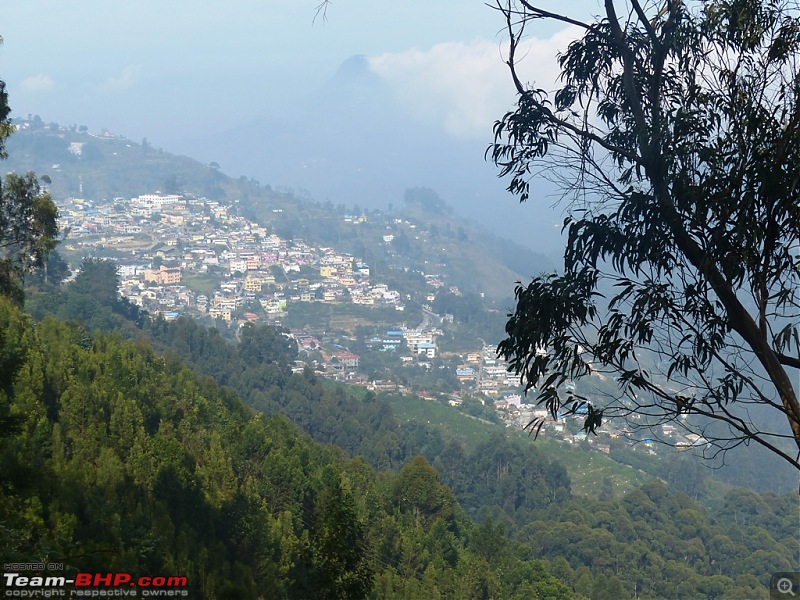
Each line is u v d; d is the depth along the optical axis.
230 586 20.95
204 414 40.09
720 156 7.65
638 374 7.95
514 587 37.56
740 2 8.16
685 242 7.75
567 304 7.97
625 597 49.66
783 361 7.51
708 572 56.59
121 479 25.42
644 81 9.09
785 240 7.41
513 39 8.98
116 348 41.88
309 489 35.97
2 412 13.91
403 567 33.91
